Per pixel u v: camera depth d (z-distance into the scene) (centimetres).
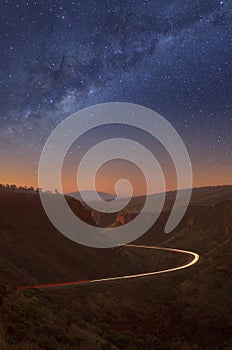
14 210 6531
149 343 2881
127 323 3325
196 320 3975
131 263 7531
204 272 5934
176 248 11594
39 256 5362
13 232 5853
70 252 6253
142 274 6262
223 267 5981
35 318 2133
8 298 2388
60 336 1908
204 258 8212
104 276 5819
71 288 3697
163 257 9188
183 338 3469
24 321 1953
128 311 3634
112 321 3191
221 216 13125
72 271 5412
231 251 7388
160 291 4981
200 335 3666
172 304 4444
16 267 4438
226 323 3906
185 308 4341
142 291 4703
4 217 6144
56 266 5281
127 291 4447
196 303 4603
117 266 6856
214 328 3803
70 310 2914
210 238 11550
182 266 7250
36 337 1778
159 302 4450
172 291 5100
